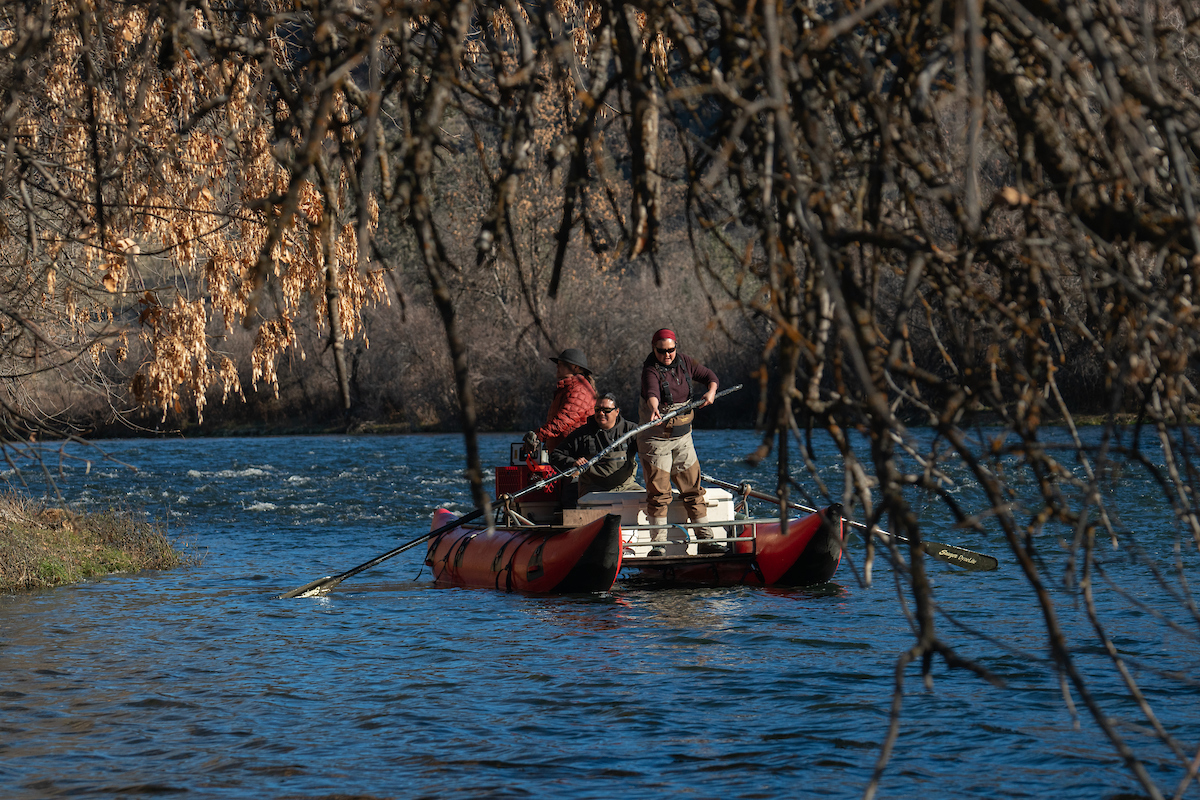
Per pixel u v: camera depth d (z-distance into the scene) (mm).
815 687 21781
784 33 6824
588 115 7754
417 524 55531
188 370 21953
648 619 29359
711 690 21781
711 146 7996
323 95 7082
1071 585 8172
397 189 7293
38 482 79062
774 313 7027
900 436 7715
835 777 16688
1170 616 27438
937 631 26812
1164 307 6461
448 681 23000
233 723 20094
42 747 18703
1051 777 16406
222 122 17625
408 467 93812
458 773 17203
